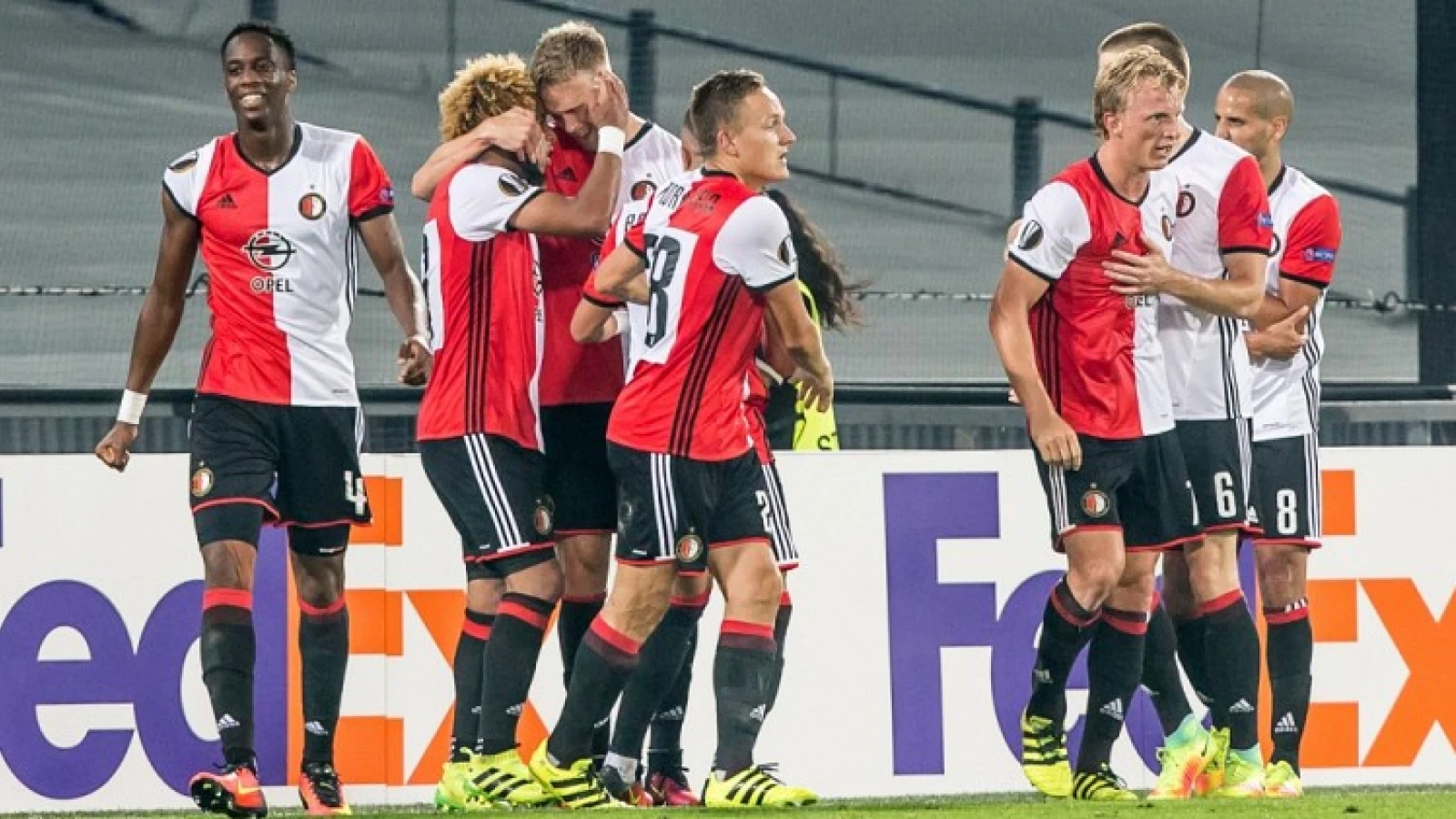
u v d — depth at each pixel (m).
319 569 17.31
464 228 16.75
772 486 18.31
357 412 17.03
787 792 16.00
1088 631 17.47
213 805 15.88
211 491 16.41
